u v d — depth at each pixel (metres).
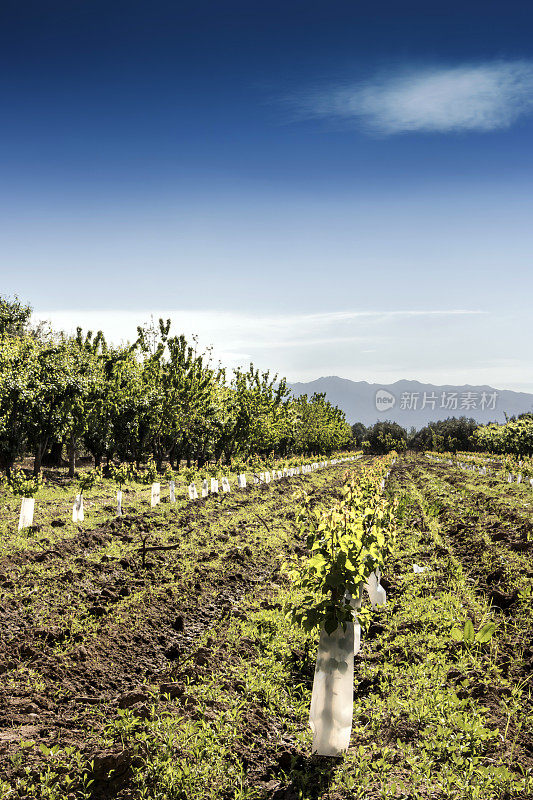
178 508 23.05
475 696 7.42
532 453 58.94
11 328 40.62
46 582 11.78
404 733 6.65
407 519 20.75
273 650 9.37
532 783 5.57
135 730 6.42
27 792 5.49
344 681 6.66
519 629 9.62
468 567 14.21
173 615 11.09
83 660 8.73
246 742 6.63
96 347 36.12
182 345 38.84
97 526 18.03
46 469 36.28
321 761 6.43
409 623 10.14
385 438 117.19
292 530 20.02
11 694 7.56
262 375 50.22
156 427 37.72
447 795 5.42
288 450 71.69
